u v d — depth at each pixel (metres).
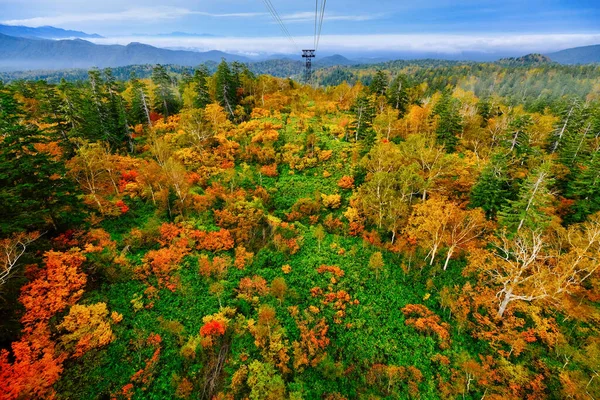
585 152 42.66
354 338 24.56
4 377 16.22
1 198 19.98
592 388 20.17
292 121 64.81
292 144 55.09
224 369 21.06
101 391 18.25
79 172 34.47
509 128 44.75
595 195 35.06
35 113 45.84
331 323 25.59
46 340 18.70
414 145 43.31
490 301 27.33
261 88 74.19
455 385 21.55
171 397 18.95
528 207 30.89
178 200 35.47
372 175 41.69
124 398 18.28
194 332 22.81
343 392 20.98
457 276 30.84
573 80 159.25
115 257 26.78
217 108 57.84
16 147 22.77
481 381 21.44
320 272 30.92
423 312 26.88
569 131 52.09
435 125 55.88
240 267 30.05
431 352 23.75
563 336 24.16
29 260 21.25
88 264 24.77
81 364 19.09
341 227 38.81
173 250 29.27
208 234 32.69
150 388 19.14
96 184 36.09
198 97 61.94
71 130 39.94
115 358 19.94
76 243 26.41
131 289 24.92
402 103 70.44
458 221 32.88
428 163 43.00
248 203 38.12
